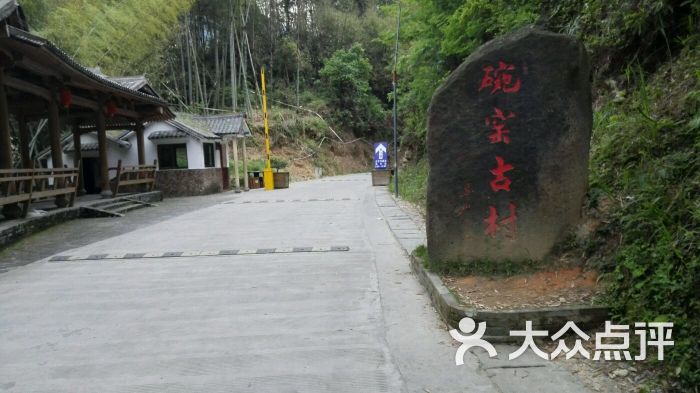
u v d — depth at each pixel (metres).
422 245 5.81
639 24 5.55
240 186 23.03
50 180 15.70
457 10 9.48
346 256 6.65
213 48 33.03
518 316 3.43
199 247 7.70
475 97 4.33
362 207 12.55
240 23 31.97
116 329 4.11
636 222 3.65
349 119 38.69
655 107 4.72
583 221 4.24
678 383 2.67
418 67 12.90
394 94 14.05
